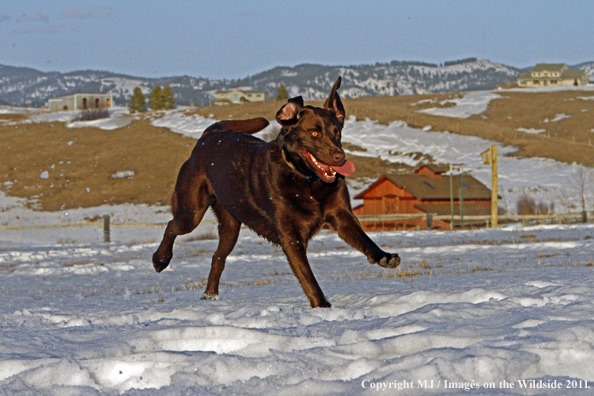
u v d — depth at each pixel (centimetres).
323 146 507
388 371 289
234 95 14162
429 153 5075
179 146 5694
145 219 3912
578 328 326
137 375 310
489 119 7006
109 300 714
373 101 8512
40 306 649
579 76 13788
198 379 298
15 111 10094
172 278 1158
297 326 414
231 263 1409
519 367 279
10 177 4947
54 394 285
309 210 524
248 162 576
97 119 7119
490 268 997
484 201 3080
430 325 379
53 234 3441
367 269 1116
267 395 271
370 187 3266
